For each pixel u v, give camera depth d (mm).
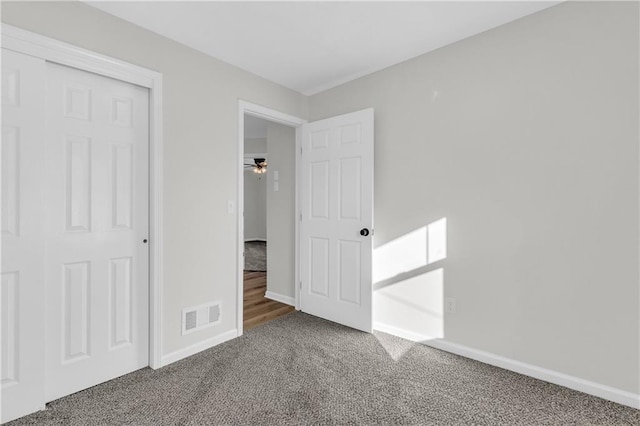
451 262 2350
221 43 2299
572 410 1683
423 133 2494
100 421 1602
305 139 3205
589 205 1805
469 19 2041
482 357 2205
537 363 1994
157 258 2135
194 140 2350
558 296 1914
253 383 1955
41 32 1657
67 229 1806
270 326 2896
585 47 1802
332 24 2086
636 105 1665
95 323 1921
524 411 1682
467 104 2262
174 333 2242
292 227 3564
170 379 1997
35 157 1654
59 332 1784
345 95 3008
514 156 2061
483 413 1670
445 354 2334
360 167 2771
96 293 1923
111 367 1989
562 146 1884
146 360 2150
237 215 2662
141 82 2062
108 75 1916
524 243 2029
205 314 2434
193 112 2346
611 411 1669
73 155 1820
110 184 1972
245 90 2730
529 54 1994
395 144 2664
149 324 2156
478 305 2227
